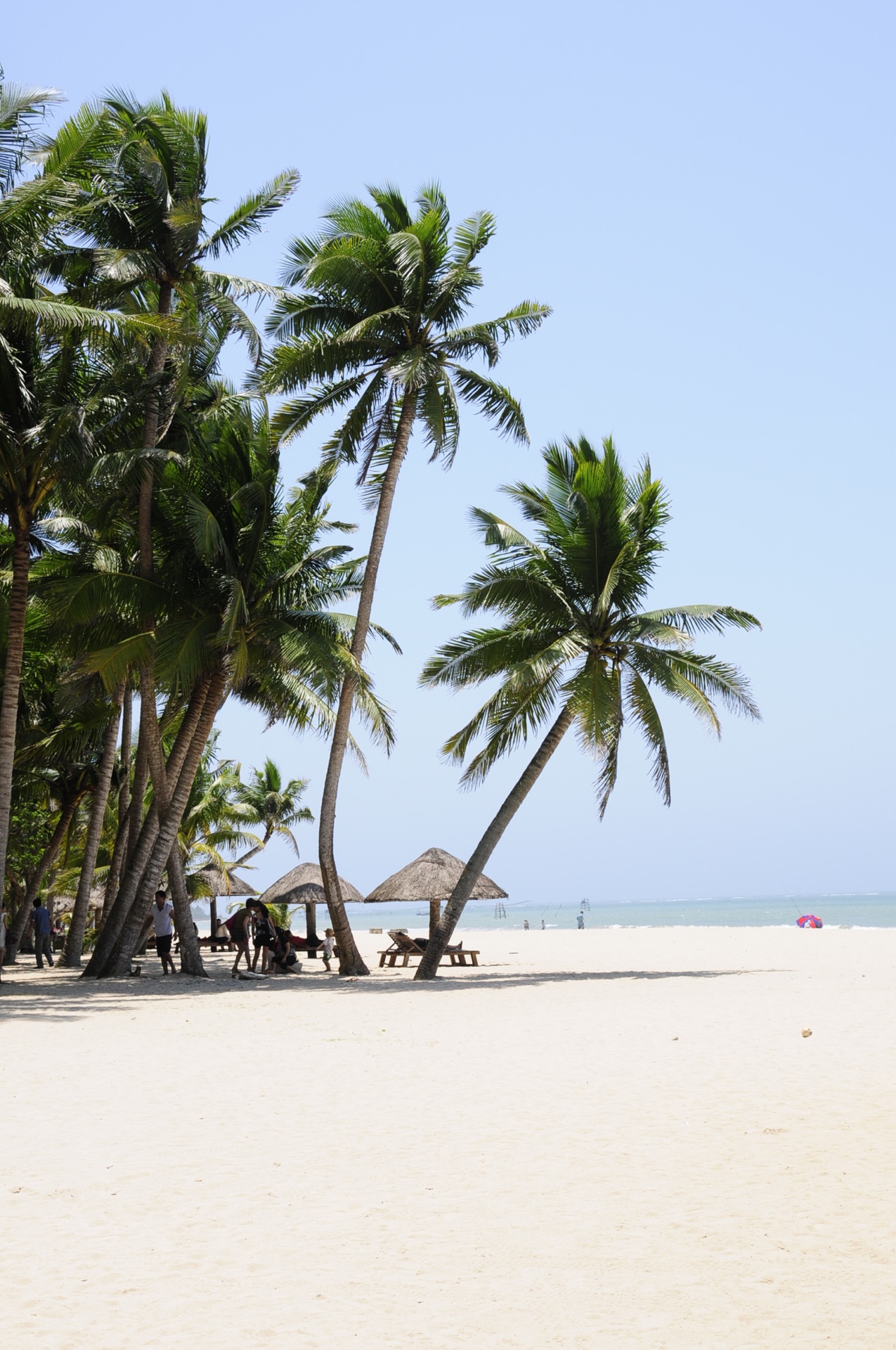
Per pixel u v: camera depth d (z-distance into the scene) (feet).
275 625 76.28
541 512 78.89
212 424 79.66
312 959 109.81
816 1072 34.01
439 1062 37.29
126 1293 16.14
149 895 81.00
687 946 124.47
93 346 70.54
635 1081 32.91
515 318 77.66
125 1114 28.94
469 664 76.64
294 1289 16.25
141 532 73.82
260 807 179.63
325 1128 27.07
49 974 89.86
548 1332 14.57
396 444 79.41
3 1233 18.95
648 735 79.20
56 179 60.49
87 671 70.69
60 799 114.32
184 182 76.23
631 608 78.07
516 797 78.89
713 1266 17.01
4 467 65.51
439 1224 19.31
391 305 79.51
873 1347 13.98
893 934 144.36
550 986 67.21
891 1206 20.04
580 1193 21.15
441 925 78.28
